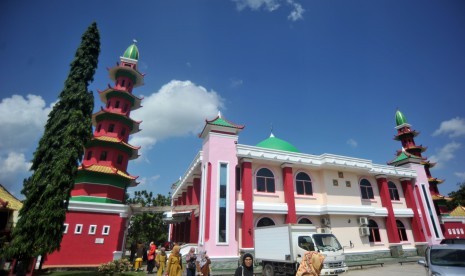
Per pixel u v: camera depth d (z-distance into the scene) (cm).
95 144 2431
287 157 2288
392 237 2512
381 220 2605
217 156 2053
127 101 2830
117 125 2612
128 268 1855
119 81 2880
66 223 1975
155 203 3978
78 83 1627
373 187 2708
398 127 4044
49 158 1451
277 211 2108
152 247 1841
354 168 2489
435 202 3719
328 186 2392
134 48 3138
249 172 2120
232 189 2000
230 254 1811
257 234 1708
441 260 968
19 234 1272
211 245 1795
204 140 2259
